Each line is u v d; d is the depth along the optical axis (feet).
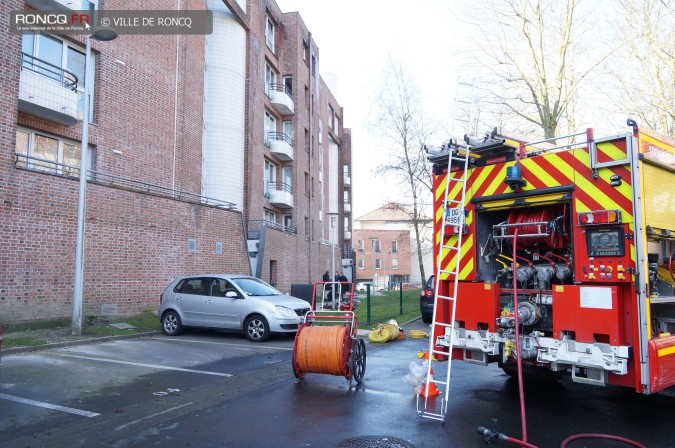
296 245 103.86
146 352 34.65
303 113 112.57
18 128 47.34
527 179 19.93
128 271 49.52
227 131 79.05
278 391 24.58
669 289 19.07
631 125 17.33
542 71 51.34
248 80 85.35
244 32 84.69
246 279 44.93
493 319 20.25
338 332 25.32
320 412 20.81
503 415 20.13
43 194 41.32
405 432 18.15
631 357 17.01
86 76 39.83
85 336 38.37
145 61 60.39
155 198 53.47
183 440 17.54
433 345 21.53
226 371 29.30
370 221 273.54
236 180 79.97
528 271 19.98
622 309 17.30
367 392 24.22
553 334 18.51
